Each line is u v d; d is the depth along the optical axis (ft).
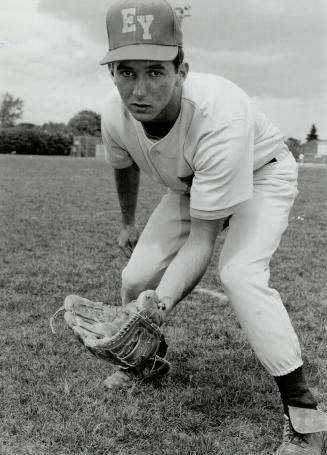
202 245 8.23
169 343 12.73
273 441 8.98
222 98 8.13
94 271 19.17
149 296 7.50
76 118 290.15
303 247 23.80
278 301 8.50
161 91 7.28
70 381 10.69
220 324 13.93
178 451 8.55
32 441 8.85
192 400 10.16
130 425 9.26
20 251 22.06
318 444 8.54
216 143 7.90
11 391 10.36
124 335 7.42
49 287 17.12
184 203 10.10
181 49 7.48
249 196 8.29
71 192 45.80
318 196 45.47
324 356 12.12
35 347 12.32
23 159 118.21
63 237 25.12
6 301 15.67
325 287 17.74
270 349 8.31
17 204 36.50
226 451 8.66
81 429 9.05
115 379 10.60
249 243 8.57
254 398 10.23
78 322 7.59
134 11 7.15
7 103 257.96
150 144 8.58
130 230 11.35
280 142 9.39
